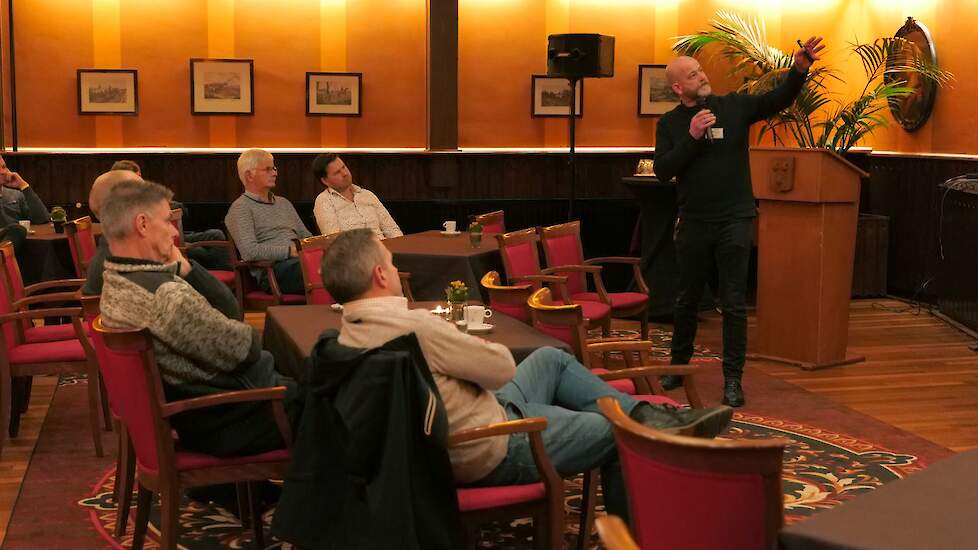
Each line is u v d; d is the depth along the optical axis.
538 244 9.80
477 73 11.38
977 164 9.35
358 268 3.36
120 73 10.59
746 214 6.24
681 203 6.38
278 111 10.99
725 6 11.62
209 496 4.60
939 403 6.39
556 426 3.52
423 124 11.31
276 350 4.88
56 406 6.24
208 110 10.81
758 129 11.73
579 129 11.57
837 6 11.59
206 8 10.76
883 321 9.12
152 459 3.59
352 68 11.11
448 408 3.33
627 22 11.56
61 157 10.09
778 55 10.45
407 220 10.90
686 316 6.51
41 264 7.52
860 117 10.20
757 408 6.24
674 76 6.24
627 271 10.71
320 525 3.25
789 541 2.03
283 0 10.90
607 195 11.21
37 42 10.40
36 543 4.15
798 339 7.31
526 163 11.05
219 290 3.88
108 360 3.62
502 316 4.90
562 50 9.45
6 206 8.51
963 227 8.71
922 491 2.27
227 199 10.53
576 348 4.25
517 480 3.39
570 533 4.27
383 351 3.10
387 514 3.03
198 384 3.64
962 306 8.75
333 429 3.25
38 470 5.07
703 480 2.14
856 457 5.29
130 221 3.68
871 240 10.37
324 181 8.10
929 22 10.16
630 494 2.36
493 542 4.20
